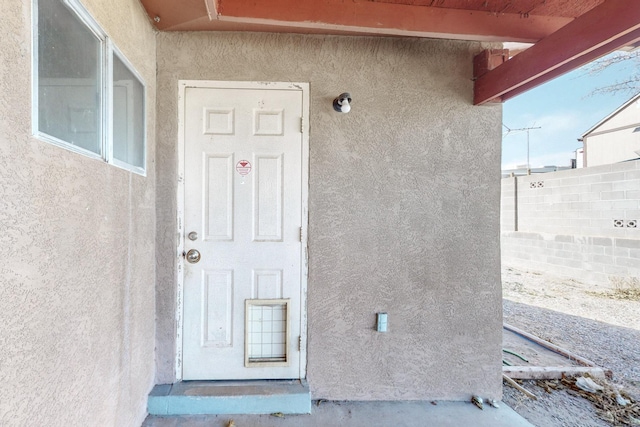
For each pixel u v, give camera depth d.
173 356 2.05
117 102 1.53
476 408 2.08
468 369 2.16
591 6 1.74
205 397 1.93
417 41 2.15
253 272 2.11
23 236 0.90
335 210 2.12
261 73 2.09
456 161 2.16
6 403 0.85
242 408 1.95
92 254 1.28
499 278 2.17
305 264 2.12
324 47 2.11
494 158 2.17
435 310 2.15
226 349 2.10
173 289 2.04
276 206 2.12
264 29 2.04
